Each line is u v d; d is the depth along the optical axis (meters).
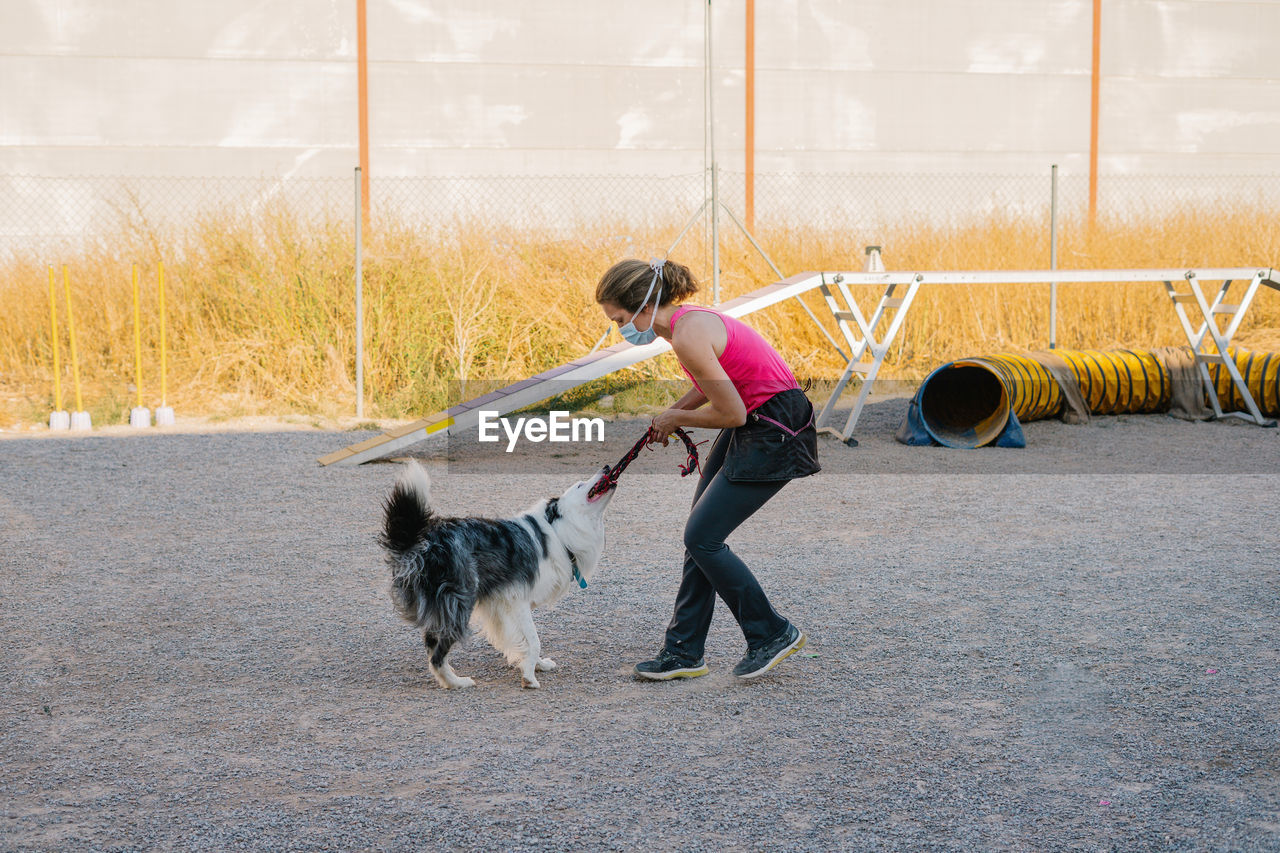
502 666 4.45
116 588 5.47
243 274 12.35
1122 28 16.67
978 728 3.72
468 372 12.18
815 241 14.53
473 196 14.98
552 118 15.16
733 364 3.85
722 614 5.09
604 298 3.88
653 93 15.40
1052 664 4.35
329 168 14.63
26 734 3.69
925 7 16.02
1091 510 7.19
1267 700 3.95
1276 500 7.45
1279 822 3.05
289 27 14.34
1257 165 17.36
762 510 7.26
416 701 4.03
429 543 3.98
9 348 12.03
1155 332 13.91
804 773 3.37
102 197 14.01
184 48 14.10
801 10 15.67
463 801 3.19
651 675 4.23
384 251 12.71
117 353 12.07
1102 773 3.36
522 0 14.91
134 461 8.83
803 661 4.42
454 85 14.84
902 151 16.19
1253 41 17.08
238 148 14.37
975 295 13.77
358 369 11.07
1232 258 15.31
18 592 5.38
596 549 4.28
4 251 13.50
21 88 13.72
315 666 4.42
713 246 11.48
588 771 3.39
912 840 2.95
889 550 6.19
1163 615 4.96
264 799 3.20
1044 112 16.58
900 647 4.57
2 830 3.00
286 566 5.90
